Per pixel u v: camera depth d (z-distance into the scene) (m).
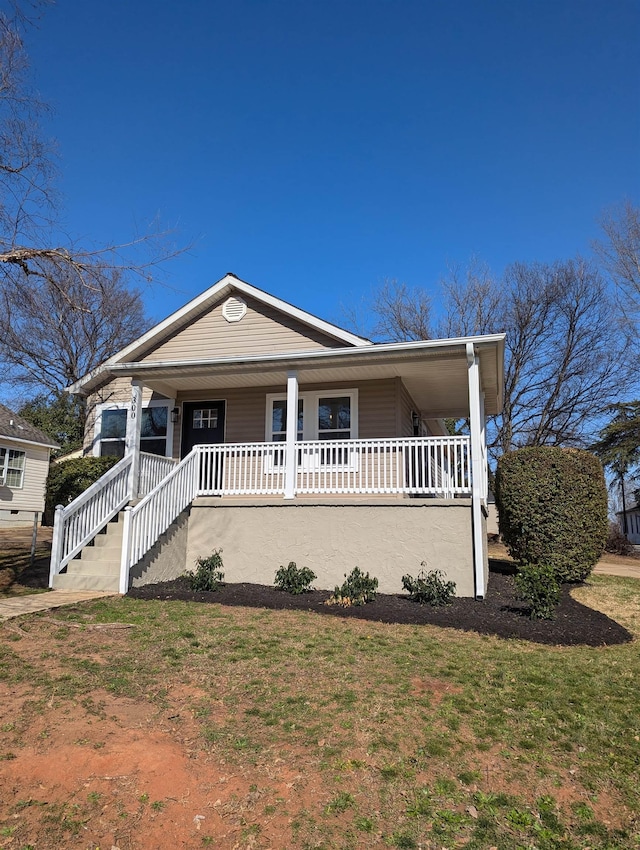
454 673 5.56
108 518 10.43
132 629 6.75
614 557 19.70
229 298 13.49
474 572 9.26
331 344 12.62
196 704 4.71
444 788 3.55
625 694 5.18
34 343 25.47
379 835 3.10
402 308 30.66
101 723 4.27
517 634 7.08
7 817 3.14
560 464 10.94
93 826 3.11
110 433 14.73
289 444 10.75
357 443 10.55
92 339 27.86
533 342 27.28
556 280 26.89
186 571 10.20
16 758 3.71
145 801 3.35
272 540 10.26
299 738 4.16
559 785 3.63
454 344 9.94
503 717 4.59
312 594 9.09
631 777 3.76
